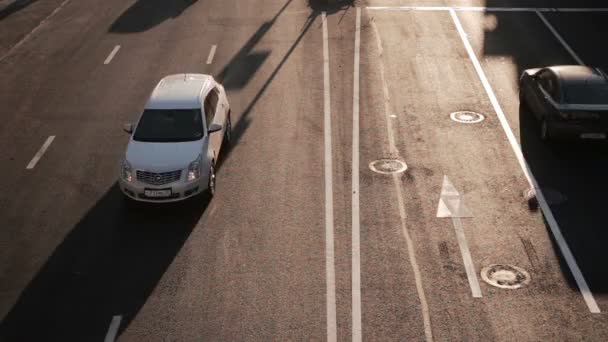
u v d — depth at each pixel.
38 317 13.17
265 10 30.30
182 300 13.52
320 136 19.75
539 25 28.12
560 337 12.34
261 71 24.20
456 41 26.45
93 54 26.20
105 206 16.73
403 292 13.57
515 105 21.42
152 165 16.09
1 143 19.81
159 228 15.79
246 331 12.67
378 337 12.44
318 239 15.28
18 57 26.06
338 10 29.95
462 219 15.88
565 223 15.65
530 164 18.11
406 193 16.92
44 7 31.50
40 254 15.03
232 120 20.81
